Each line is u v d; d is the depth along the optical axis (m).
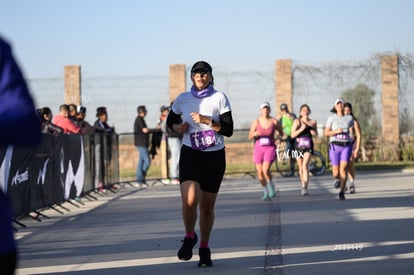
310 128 15.44
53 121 15.55
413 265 7.16
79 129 15.59
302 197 15.09
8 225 3.30
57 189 12.85
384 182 18.28
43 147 11.87
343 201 13.94
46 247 9.09
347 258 7.64
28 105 2.98
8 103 2.95
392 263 7.29
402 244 8.47
